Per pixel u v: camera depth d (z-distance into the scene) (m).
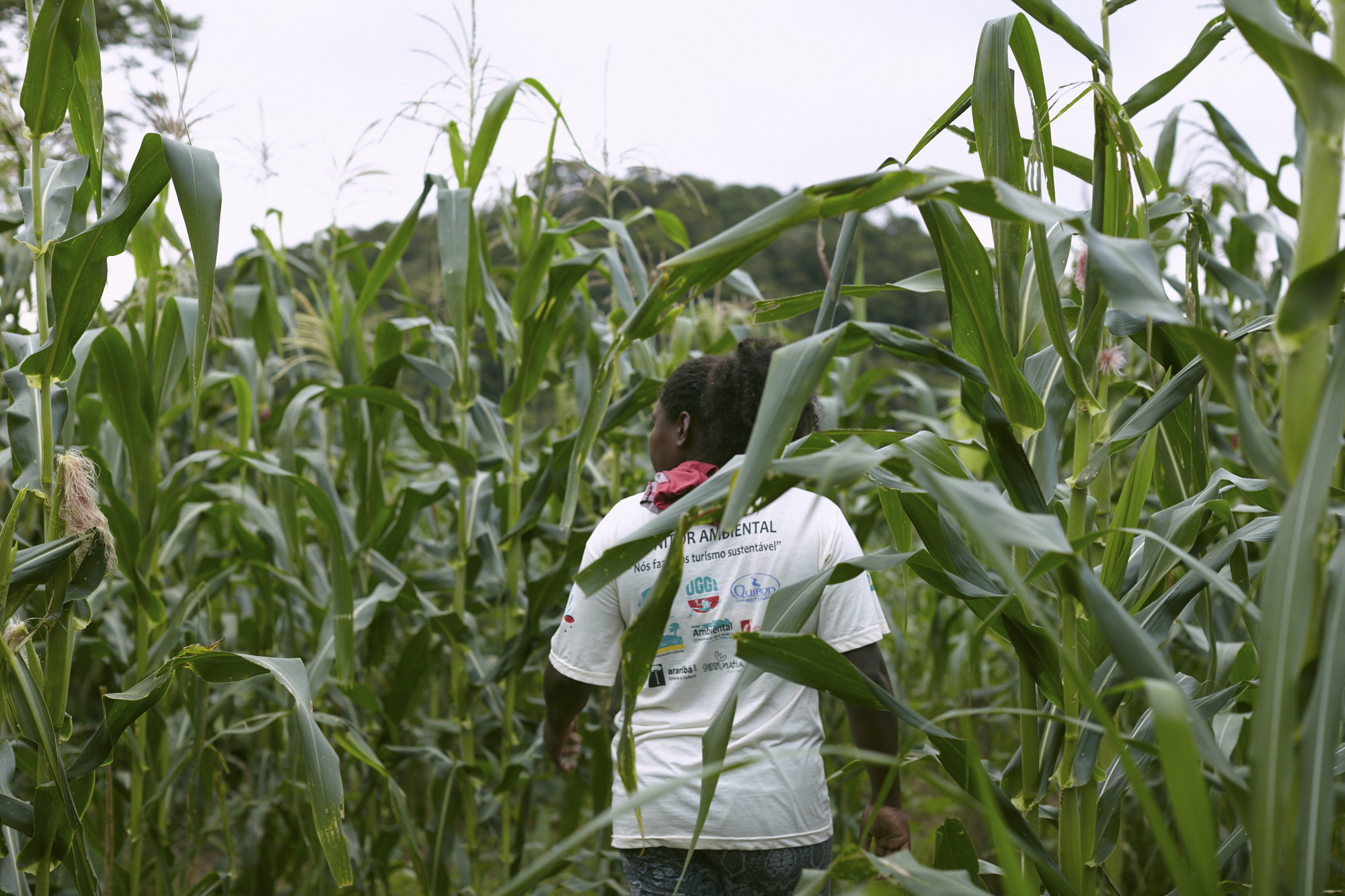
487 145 2.12
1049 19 1.16
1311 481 0.76
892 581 3.99
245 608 2.98
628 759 1.07
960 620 3.59
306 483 2.01
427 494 2.43
